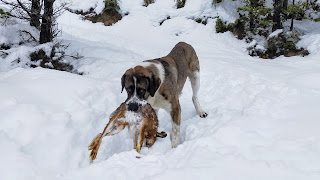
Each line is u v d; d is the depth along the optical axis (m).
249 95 5.55
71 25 17.22
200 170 2.91
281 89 5.57
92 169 3.10
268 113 4.48
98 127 4.47
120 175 2.98
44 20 9.73
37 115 3.78
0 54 9.27
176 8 18.45
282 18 15.30
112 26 17.56
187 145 3.60
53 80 5.28
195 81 5.37
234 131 3.79
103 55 9.80
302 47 12.38
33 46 9.85
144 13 18.28
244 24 15.71
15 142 3.32
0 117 3.61
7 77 5.54
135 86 3.56
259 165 2.94
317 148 3.26
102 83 5.73
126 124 3.70
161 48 13.73
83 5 18.62
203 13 17.00
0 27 10.15
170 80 4.05
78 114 4.30
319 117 4.15
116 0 18.11
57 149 3.50
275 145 3.41
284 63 9.17
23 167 3.00
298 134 3.66
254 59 11.45
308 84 5.94
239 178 2.76
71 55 9.90
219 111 5.15
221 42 15.13
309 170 2.85
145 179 2.82
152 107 4.12
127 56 9.80
